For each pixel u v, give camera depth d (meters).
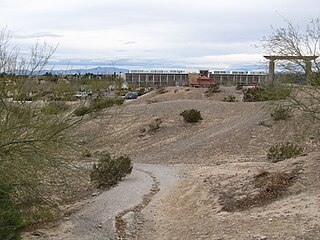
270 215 8.34
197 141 26.08
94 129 10.18
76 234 8.71
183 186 12.72
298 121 23.36
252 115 29.31
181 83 81.69
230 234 7.88
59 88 9.55
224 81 85.12
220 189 10.84
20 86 8.62
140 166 20.56
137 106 35.75
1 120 8.16
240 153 22.05
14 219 7.45
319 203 8.45
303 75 14.95
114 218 9.86
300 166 10.94
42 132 8.42
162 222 9.75
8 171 7.88
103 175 14.34
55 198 10.95
